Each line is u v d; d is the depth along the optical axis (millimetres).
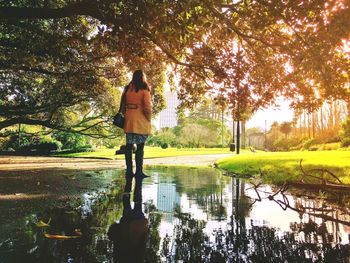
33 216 3639
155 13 5109
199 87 9148
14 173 9492
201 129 79438
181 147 78812
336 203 4652
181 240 2766
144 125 6715
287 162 10055
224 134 91250
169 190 6098
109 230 3080
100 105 17047
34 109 14664
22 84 14461
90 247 2533
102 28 6699
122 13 5941
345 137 38969
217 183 7379
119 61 12961
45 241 2678
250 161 12445
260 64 7395
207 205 4500
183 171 11406
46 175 8883
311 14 5129
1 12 6043
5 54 10281
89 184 6852
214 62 7637
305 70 5734
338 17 4574
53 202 4559
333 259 2305
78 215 3729
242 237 2869
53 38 9352
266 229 3166
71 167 12625
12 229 3055
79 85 12273
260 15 5621
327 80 5707
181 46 5926
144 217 3686
